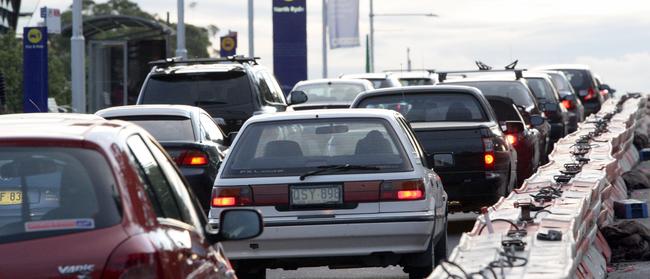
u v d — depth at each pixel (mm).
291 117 27500
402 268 31391
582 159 39812
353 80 71312
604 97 122562
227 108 49500
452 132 37344
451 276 17281
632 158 60812
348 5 142625
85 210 12594
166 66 51000
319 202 26266
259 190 26469
